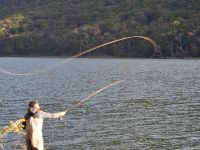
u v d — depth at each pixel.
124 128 53.47
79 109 69.56
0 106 73.38
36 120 20.67
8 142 45.88
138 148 43.94
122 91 96.75
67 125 55.62
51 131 52.09
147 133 50.56
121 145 45.19
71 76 145.00
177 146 44.44
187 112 65.62
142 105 73.56
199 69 163.12
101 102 78.00
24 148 43.78
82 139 47.91
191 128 53.31
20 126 21.06
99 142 46.53
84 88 104.50
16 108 70.88
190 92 92.19
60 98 85.56
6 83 124.06
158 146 44.59
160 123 56.66
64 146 45.25
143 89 100.31
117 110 68.00
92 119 59.88
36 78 140.62
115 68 178.00
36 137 20.66
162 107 71.00
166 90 97.06
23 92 97.19
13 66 195.38
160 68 171.75
